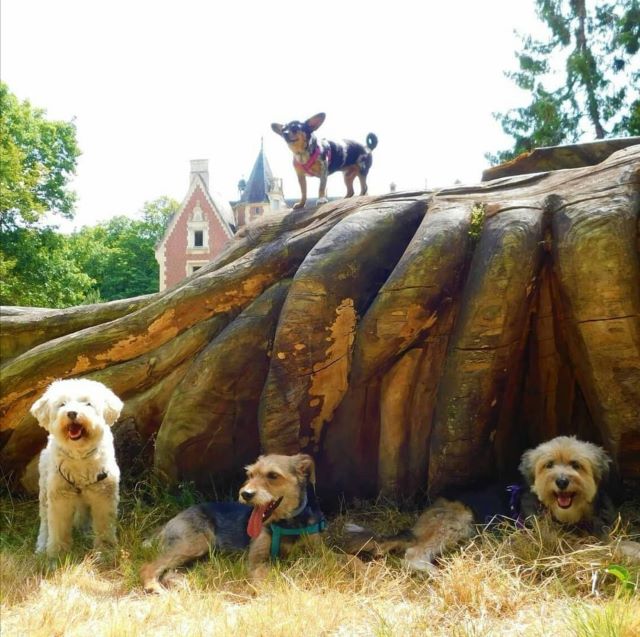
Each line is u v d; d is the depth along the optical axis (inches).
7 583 54.4
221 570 58.2
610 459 62.8
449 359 69.7
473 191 81.0
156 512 76.7
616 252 63.8
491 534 58.1
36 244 368.2
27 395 88.7
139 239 674.2
